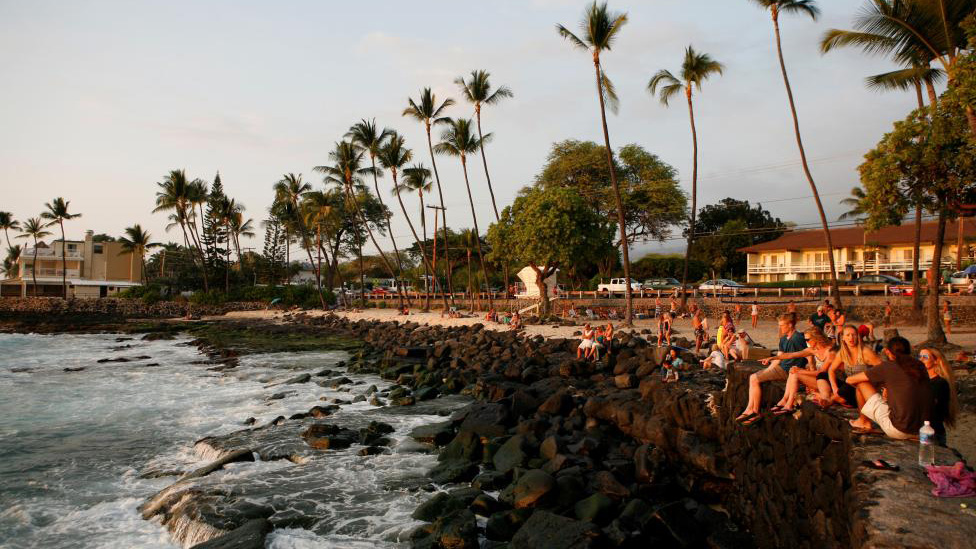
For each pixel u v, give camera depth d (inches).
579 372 709.3
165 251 3656.5
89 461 454.9
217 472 410.0
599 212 2313.0
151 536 323.9
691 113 1217.4
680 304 1439.5
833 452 213.9
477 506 333.7
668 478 373.4
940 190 581.3
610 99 1211.9
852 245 1866.4
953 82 541.0
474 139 1708.9
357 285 3346.5
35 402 671.8
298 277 3951.8
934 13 636.1
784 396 273.9
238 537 295.0
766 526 280.5
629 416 466.0
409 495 369.4
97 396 707.4
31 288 3154.5
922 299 1101.7
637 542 287.1
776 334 978.7
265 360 1068.5
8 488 395.5
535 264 1515.7
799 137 1045.8
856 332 262.5
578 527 280.4
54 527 335.0
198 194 2696.9
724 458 361.1
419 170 1904.5
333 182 2140.7
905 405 220.2
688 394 444.8
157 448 489.1
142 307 2701.8
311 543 301.0
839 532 202.1
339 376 844.6
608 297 1697.8
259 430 524.1
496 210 1680.6
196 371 920.9
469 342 1134.4
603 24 1156.5
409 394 690.2
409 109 1748.3
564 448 406.9
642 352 764.6
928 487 183.9
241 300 2753.4
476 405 539.8
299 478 398.9
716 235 2305.6
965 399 427.2
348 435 493.4
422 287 2738.7
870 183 613.9
